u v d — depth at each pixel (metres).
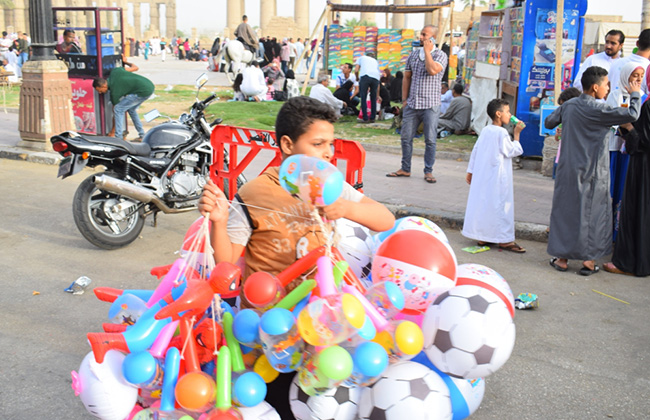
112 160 5.71
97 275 5.46
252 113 14.66
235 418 2.05
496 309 2.31
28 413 3.47
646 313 4.86
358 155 4.44
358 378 2.13
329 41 23.67
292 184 2.05
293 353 2.07
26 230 6.60
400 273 2.44
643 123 5.28
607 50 8.52
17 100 17.67
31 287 5.17
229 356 2.13
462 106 12.69
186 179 6.12
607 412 3.55
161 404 2.14
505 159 6.04
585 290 5.30
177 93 18.95
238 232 2.32
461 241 6.57
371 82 14.24
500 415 3.51
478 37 13.29
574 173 5.43
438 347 2.30
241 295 2.46
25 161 9.95
